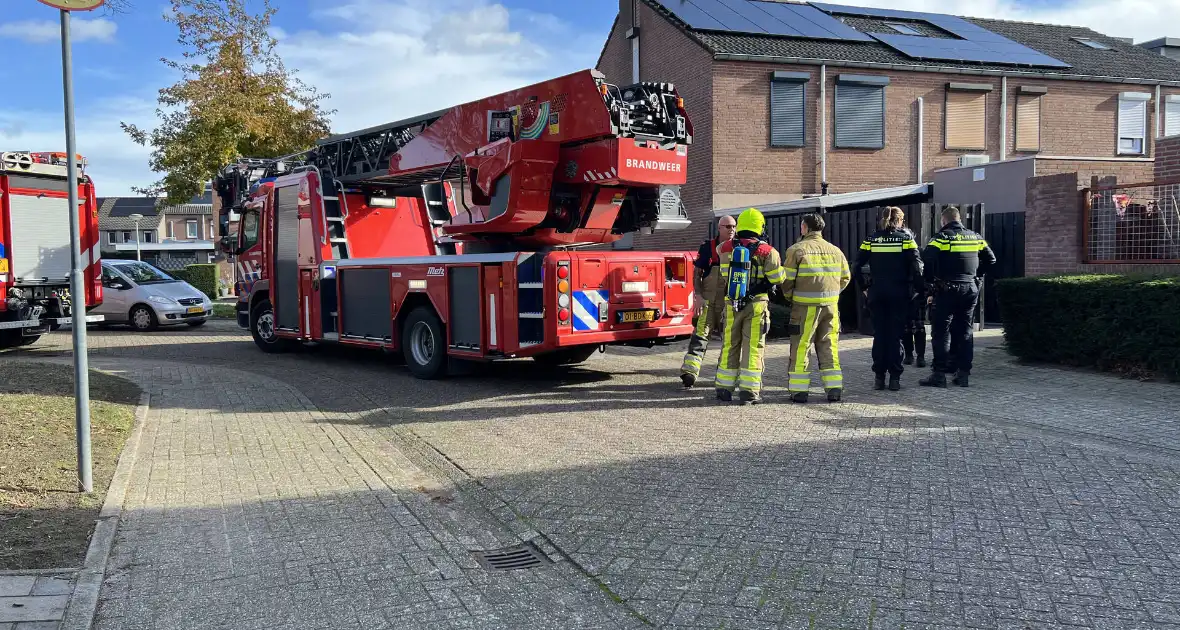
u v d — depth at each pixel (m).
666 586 3.74
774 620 3.38
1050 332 9.14
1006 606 3.42
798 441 6.15
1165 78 20.94
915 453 5.73
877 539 4.18
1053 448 5.77
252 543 4.39
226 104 18.42
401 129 11.03
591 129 8.59
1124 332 8.38
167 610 3.60
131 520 4.74
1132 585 3.58
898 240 7.94
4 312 12.17
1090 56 22.00
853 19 22.12
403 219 12.31
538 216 9.04
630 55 21.52
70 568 3.98
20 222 12.43
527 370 10.30
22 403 6.96
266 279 12.58
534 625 3.43
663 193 9.27
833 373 7.67
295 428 7.23
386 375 10.34
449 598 3.71
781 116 18.34
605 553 4.16
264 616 3.54
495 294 8.73
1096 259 10.32
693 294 9.50
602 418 7.22
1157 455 5.57
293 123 19.70
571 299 8.38
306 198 11.59
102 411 7.21
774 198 18.39
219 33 18.67
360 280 10.70
